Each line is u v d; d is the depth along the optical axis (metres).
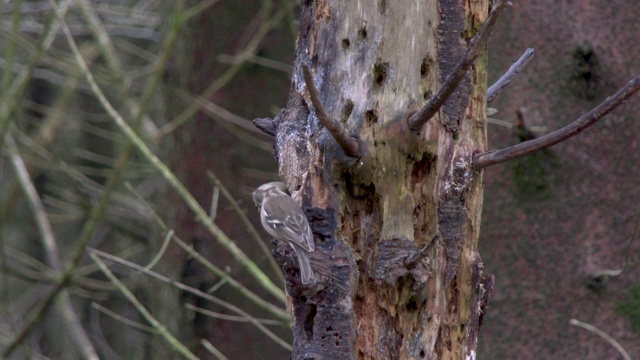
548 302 9.84
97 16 16.22
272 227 6.96
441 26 6.79
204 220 11.26
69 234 21.64
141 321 19.56
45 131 16.52
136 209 16.80
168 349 12.95
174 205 13.15
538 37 10.09
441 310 6.74
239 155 12.70
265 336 12.50
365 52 6.80
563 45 10.05
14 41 14.82
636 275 9.75
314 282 6.58
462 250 6.82
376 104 6.74
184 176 12.98
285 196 7.04
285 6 12.16
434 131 6.71
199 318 12.73
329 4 6.97
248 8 12.87
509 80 7.68
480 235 9.99
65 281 14.27
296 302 6.86
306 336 6.82
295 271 6.76
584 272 9.82
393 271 6.62
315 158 6.96
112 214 19.53
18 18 14.70
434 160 6.75
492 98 7.62
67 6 14.55
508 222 9.95
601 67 9.98
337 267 6.65
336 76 6.90
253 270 11.22
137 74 15.05
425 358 6.70
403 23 6.73
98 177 21.08
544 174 9.93
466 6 6.83
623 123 9.89
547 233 9.88
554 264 9.87
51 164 15.63
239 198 12.66
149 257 16.78
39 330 20.34
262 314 12.54
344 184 6.83
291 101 7.39
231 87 12.78
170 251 13.15
